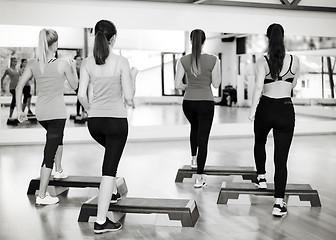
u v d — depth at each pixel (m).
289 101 3.99
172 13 9.01
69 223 3.88
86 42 9.31
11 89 8.53
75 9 8.44
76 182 4.82
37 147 8.36
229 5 9.26
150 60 12.71
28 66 4.35
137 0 8.72
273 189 4.46
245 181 5.35
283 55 3.91
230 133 9.95
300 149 8.16
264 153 4.45
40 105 4.34
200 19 9.20
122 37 11.20
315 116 10.94
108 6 8.60
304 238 3.46
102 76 3.48
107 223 3.64
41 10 8.28
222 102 17.62
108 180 3.59
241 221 3.91
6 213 4.17
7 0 8.12
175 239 3.46
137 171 6.20
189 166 5.75
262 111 4.05
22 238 3.49
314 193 4.38
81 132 8.99
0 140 8.53
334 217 4.02
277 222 3.88
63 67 4.26
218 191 5.05
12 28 8.45
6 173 5.98
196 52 4.83
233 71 17.33
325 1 9.89
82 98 3.59
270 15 9.65
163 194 4.90
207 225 3.81
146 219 3.99
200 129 5.05
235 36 16.80
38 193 4.57
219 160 7.05
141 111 12.66
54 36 4.26
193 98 4.94
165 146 8.63
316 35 9.99
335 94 10.56
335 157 7.27
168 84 13.41
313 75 11.18
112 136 3.54
